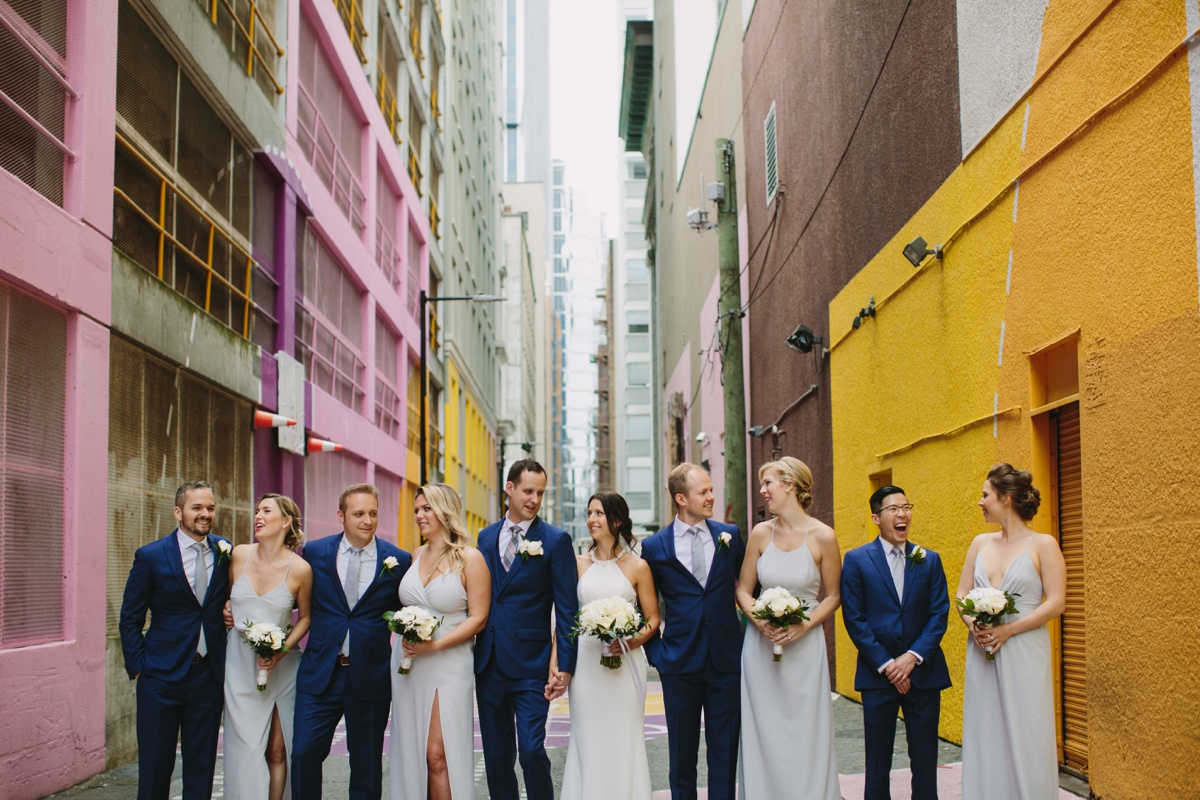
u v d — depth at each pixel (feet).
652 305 171.22
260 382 47.73
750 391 70.44
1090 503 21.88
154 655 20.42
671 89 126.62
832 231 45.06
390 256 88.17
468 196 146.72
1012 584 18.58
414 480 99.19
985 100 27.61
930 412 32.40
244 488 46.34
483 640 20.67
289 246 54.34
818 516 48.24
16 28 27.04
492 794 20.57
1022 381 25.50
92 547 29.63
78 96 29.89
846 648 43.16
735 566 20.86
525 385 264.11
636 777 20.20
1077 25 22.39
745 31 71.56
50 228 27.58
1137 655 19.86
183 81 40.55
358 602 20.63
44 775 26.22
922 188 32.83
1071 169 22.79
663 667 20.47
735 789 21.80
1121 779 20.49
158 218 37.83
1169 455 18.76
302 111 59.16
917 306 33.58
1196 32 17.90
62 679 27.40
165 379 36.70
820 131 47.24
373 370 77.77
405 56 92.68
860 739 31.42
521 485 20.79
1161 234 19.08
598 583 20.62
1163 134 19.03
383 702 20.92
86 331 29.63
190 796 20.52
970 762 18.78
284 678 21.38
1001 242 26.68
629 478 223.30
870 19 38.47
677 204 121.29
